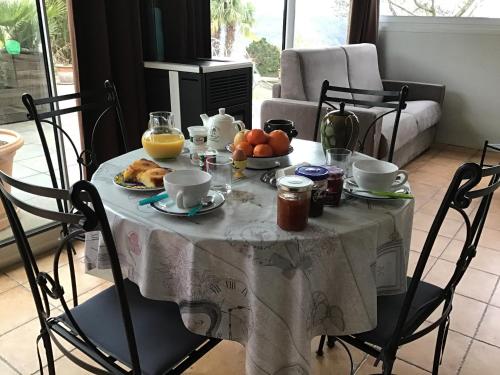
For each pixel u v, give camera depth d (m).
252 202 1.19
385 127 3.12
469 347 1.75
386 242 1.12
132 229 1.08
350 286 1.03
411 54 4.50
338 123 1.51
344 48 3.74
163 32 2.79
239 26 3.61
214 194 1.20
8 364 1.62
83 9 2.22
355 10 4.14
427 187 3.35
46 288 1.14
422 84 4.19
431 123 3.97
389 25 4.53
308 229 1.02
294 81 3.27
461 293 2.08
